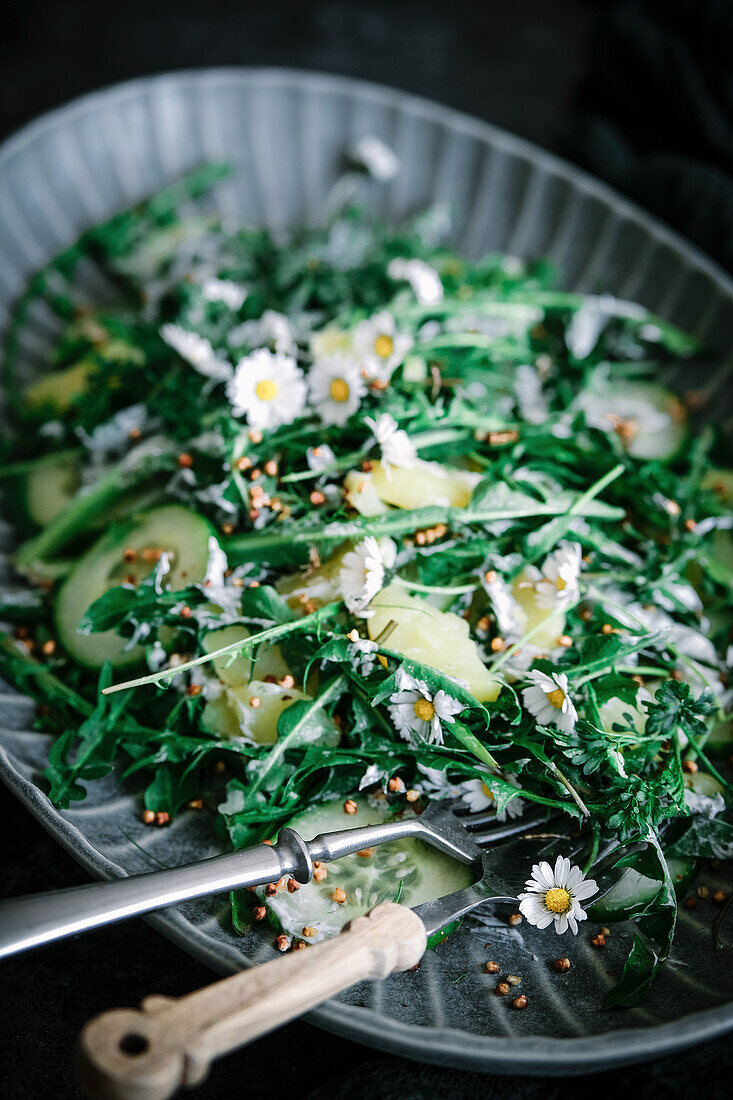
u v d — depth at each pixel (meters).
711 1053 0.32
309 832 0.33
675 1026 0.28
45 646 0.37
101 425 0.42
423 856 0.33
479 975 0.32
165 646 0.36
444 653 0.34
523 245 0.52
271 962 0.27
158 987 0.33
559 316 0.46
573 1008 0.31
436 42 0.73
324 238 0.51
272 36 0.71
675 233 0.53
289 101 0.54
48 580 0.40
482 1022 0.30
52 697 0.36
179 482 0.39
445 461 0.38
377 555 0.33
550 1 0.76
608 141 0.56
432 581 0.36
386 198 0.55
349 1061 0.33
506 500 0.36
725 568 0.40
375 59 0.71
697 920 0.33
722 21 0.55
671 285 0.48
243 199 0.55
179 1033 0.25
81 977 0.33
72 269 0.51
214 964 0.29
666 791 0.32
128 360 0.45
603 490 0.39
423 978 0.31
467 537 0.36
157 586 0.35
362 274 0.48
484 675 0.34
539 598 0.35
